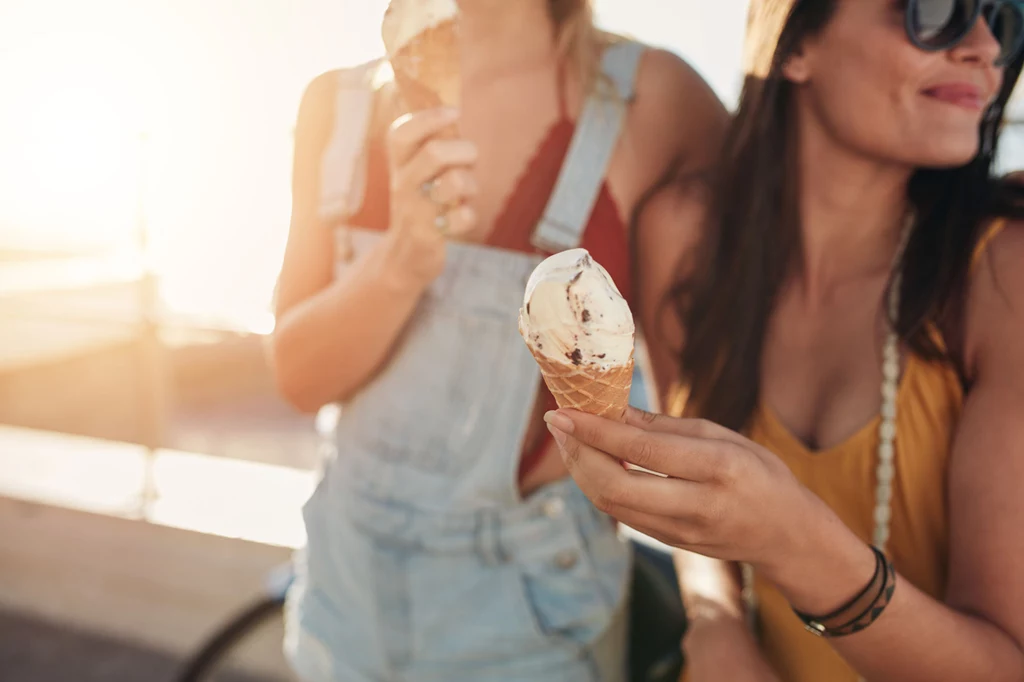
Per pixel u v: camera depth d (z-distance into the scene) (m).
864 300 0.66
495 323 0.70
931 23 0.56
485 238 0.73
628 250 0.73
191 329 1.81
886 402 0.62
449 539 0.71
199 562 1.61
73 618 1.73
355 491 0.75
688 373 0.75
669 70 0.76
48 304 2.09
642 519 0.47
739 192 0.71
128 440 2.73
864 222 0.66
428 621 0.72
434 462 0.72
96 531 1.69
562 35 0.71
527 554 0.72
